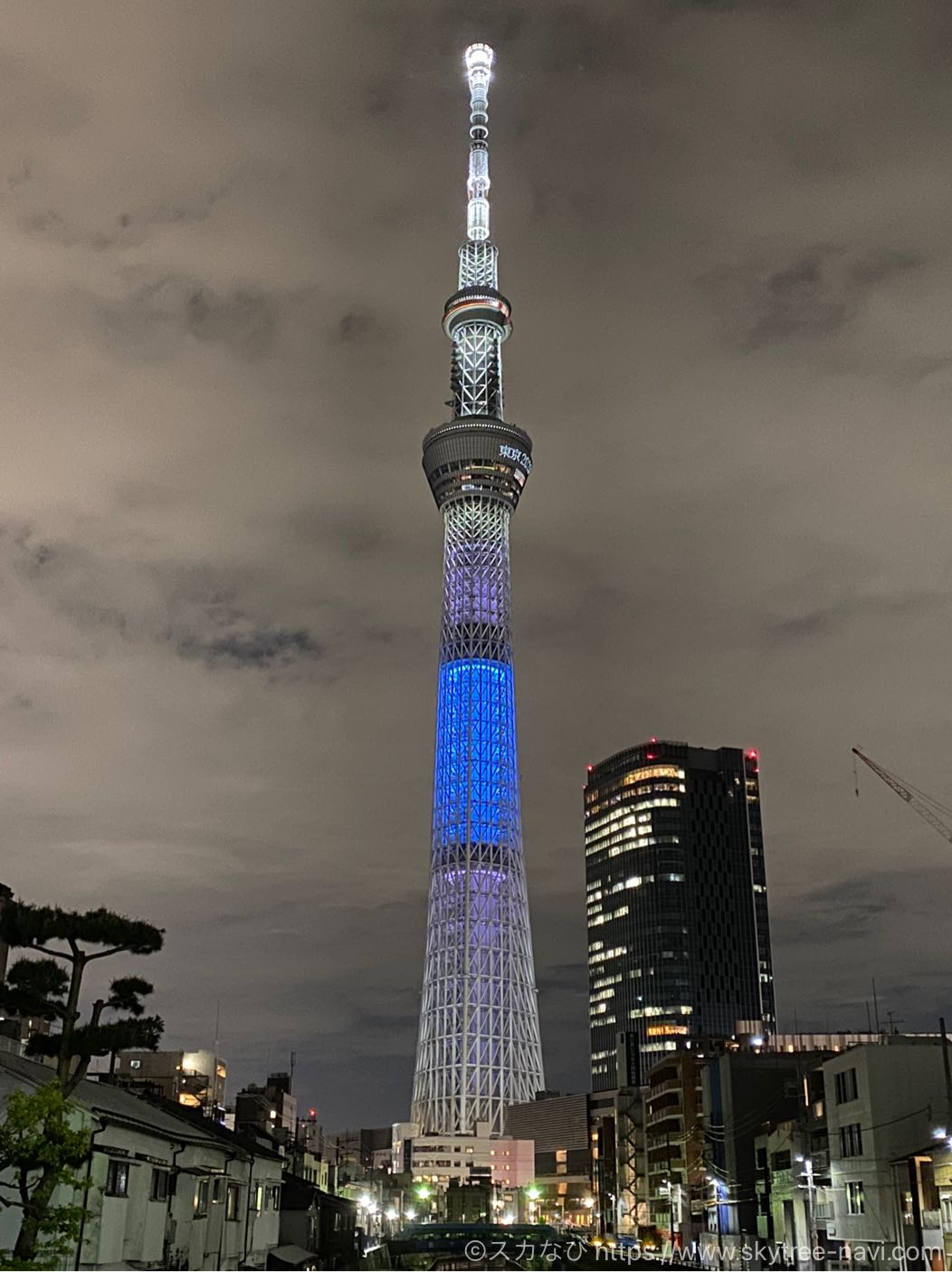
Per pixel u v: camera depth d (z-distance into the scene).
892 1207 76.38
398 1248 135.88
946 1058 70.50
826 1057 105.56
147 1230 47.41
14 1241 40.03
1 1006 42.16
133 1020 42.53
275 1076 147.25
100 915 42.12
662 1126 151.25
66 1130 34.81
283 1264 67.06
